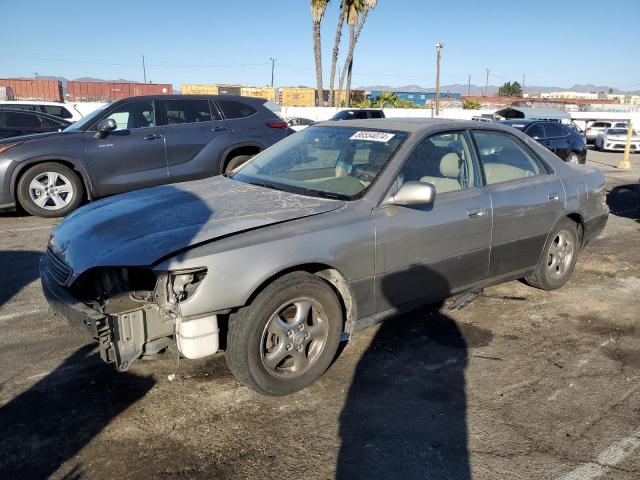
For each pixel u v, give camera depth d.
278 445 2.91
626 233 7.86
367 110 24.50
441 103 54.75
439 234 3.92
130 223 3.39
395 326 4.38
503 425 3.12
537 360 3.88
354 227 3.49
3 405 3.22
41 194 7.88
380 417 3.17
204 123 8.67
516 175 4.66
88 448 2.86
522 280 5.54
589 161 21.52
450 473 2.72
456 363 3.82
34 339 4.08
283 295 3.20
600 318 4.62
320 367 3.46
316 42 37.75
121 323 2.96
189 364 3.74
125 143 8.07
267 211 3.46
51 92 31.70
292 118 26.77
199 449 2.87
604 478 2.70
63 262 3.31
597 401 3.37
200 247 3.04
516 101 56.12
